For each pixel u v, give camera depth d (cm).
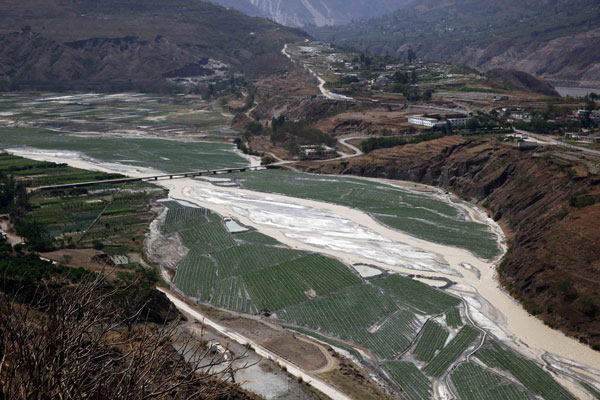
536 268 12838
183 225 17912
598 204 13875
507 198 18712
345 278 13825
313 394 7825
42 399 2558
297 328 11369
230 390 6259
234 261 14988
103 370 2981
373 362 10069
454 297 12812
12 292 7238
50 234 16575
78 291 3275
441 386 9344
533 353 10431
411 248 15975
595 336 10744
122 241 16325
